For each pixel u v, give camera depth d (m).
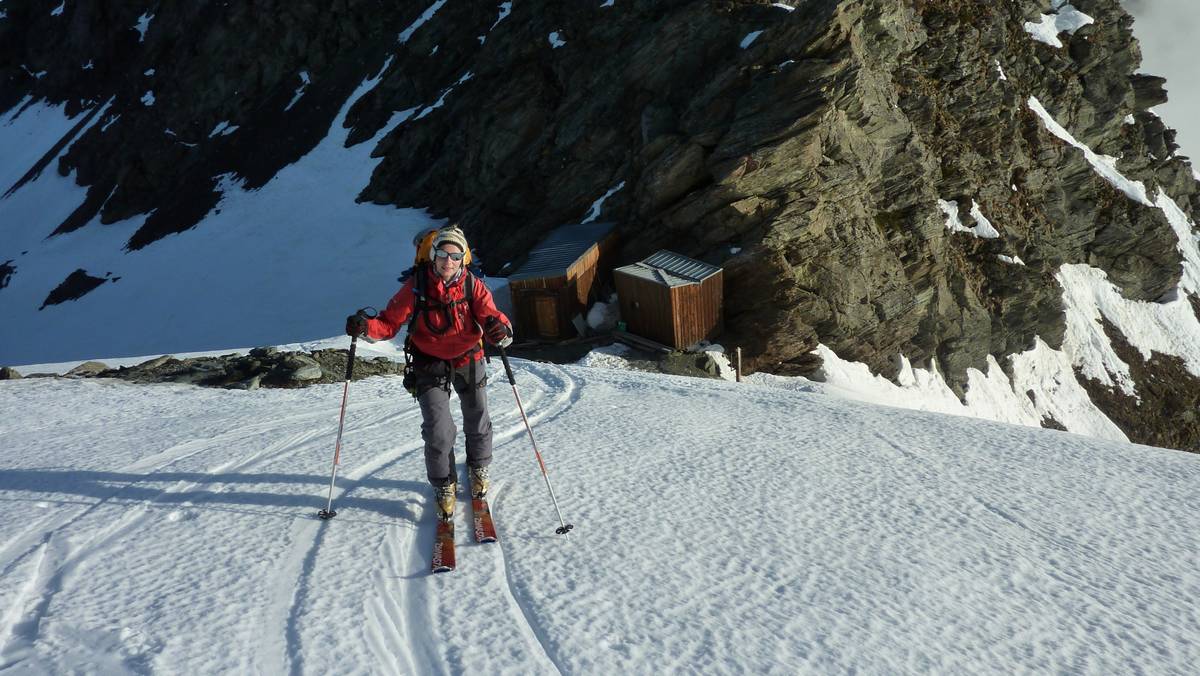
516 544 3.67
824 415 6.89
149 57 61.28
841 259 26.84
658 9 32.84
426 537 3.73
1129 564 3.62
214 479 4.65
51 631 2.80
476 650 2.71
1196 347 47.84
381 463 4.99
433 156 42.22
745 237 25.97
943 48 35.19
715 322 25.70
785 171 25.61
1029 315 37.66
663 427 6.30
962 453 5.50
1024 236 38.69
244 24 53.94
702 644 2.78
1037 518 4.20
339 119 48.84
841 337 26.80
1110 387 42.50
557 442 5.71
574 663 2.64
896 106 30.08
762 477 4.82
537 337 26.31
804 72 25.66
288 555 3.49
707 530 3.89
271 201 45.22
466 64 45.00
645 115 30.56
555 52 36.09
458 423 6.42
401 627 2.88
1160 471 5.10
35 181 63.59
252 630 2.82
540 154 35.34
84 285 44.97
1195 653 2.84
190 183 50.84
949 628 2.97
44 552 3.54
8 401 8.55
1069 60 49.00
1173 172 59.84
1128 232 47.91
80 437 6.43
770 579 3.34
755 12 29.88
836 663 2.68
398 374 11.05
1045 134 43.72
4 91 79.06
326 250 39.28
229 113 53.91
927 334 30.83
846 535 3.88
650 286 24.47
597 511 4.14
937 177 34.47
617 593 3.17
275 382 9.77
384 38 51.28
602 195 32.38
